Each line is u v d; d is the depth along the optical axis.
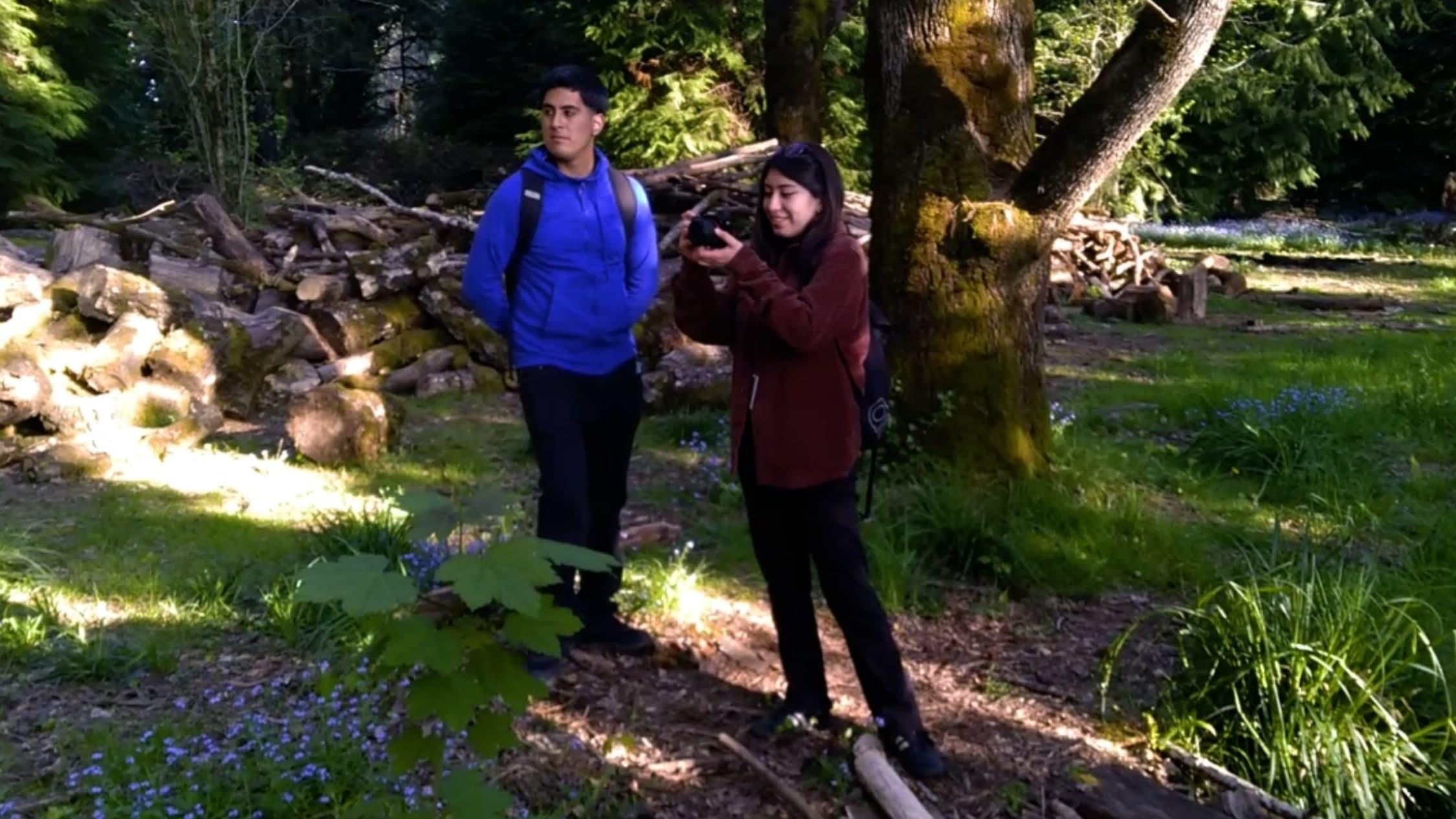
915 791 3.63
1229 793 3.72
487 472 6.71
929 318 5.96
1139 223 26.84
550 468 4.05
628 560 5.30
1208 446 7.20
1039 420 6.12
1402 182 31.03
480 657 2.32
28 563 5.03
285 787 3.31
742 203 12.59
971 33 5.99
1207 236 24.66
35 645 4.25
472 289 4.11
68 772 3.49
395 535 4.96
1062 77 24.45
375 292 9.02
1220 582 5.19
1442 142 30.12
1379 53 27.89
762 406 3.54
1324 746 3.77
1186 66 5.34
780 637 3.92
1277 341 12.02
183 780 3.33
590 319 4.09
